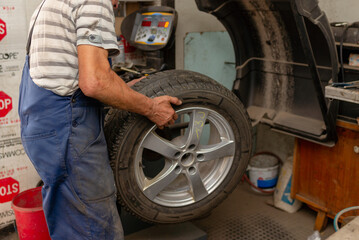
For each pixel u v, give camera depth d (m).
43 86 1.45
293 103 2.56
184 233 2.35
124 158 1.76
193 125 1.89
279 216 2.87
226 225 2.75
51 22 1.45
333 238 1.31
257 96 2.75
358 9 2.62
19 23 2.34
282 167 3.02
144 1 2.77
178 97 1.78
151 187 1.89
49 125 1.48
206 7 2.25
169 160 1.94
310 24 2.11
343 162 2.43
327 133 2.26
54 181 1.54
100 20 1.42
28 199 2.29
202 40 3.04
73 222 1.62
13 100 2.43
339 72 2.18
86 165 1.53
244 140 2.06
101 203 1.61
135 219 2.37
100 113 1.59
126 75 2.35
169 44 2.61
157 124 1.71
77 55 1.49
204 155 1.96
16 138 2.49
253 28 2.48
